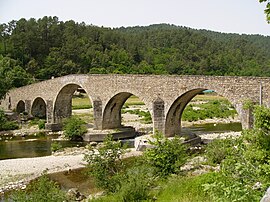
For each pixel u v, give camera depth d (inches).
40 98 2453.2
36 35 4731.8
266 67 5639.8
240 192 371.9
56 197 700.7
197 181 632.4
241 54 6594.5
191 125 2294.5
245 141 428.5
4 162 1279.5
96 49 5423.2
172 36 7352.4
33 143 1717.5
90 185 976.3
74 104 3376.0
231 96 1134.4
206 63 5472.4
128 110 2999.5
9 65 3464.6
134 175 729.6
